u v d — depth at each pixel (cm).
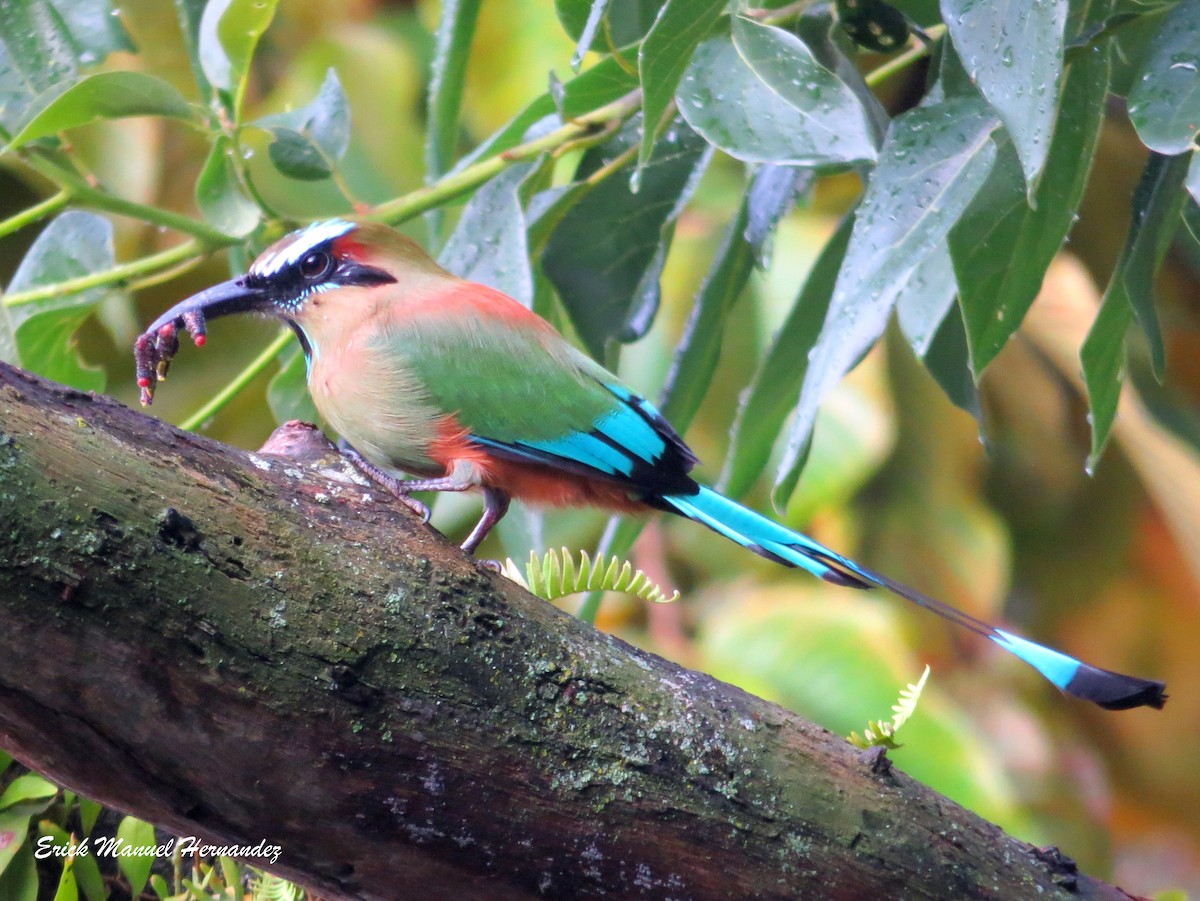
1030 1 525
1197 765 1436
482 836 492
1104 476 1344
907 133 620
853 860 526
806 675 1084
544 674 504
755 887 517
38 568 428
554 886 505
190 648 450
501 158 784
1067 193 625
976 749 1039
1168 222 647
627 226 843
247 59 728
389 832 485
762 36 626
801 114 614
